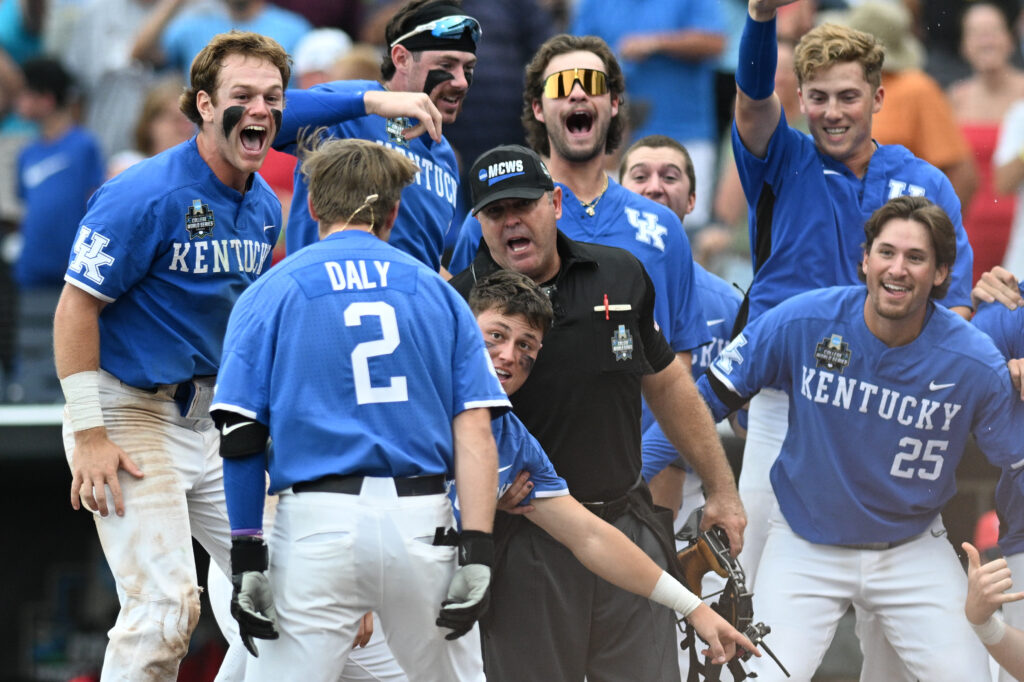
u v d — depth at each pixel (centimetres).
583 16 3319
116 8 3578
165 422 1606
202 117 1549
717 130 3272
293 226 1733
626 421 1622
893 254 1648
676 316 1850
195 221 1560
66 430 1614
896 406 1705
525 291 1496
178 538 1583
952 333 1703
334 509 1294
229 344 1326
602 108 1842
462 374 1353
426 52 1775
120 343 1584
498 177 1566
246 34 1556
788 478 1780
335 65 2808
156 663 1551
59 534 2788
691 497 2061
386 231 1395
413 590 1314
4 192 3209
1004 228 2764
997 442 1742
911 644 1742
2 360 2845
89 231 1534
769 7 1764
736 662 1630
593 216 1847
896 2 3272
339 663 1329
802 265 1897
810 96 1880
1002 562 1666
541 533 1597
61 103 3027
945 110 2722
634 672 1614
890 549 1750
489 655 1602
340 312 1318
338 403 1310
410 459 1312
